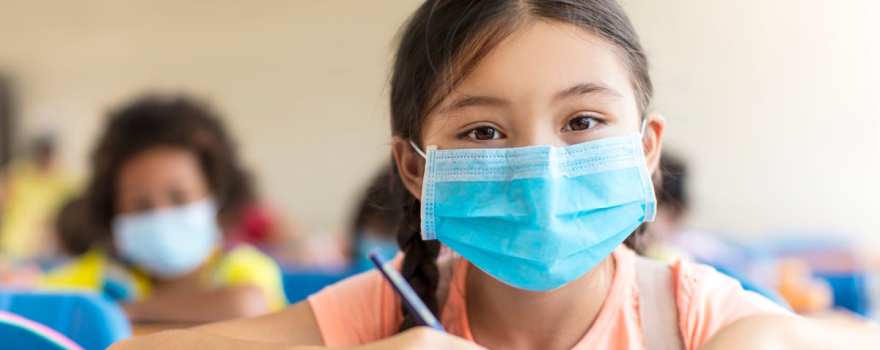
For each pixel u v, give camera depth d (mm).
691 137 5098
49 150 5242
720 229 5082
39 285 2441
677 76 5039
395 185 1272
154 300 2264
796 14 5160
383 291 1202
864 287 2547
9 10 6359
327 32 5879
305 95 5934
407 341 890
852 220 5117
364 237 2635
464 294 1172
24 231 4988
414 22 1137
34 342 1271
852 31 5133
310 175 5898
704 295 1101
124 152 2354
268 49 5969
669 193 1797
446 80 1036
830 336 991
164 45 6137
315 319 1187
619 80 1058
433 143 1077
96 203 2418
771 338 959
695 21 5098
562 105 1026
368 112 5836
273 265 2508
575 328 1111
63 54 6289
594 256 1071
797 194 5160
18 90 6305
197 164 2387
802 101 5176
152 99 2498
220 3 6043
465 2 1047
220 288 2307
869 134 5125
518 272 1050
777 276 2521
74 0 6246
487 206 1036
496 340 1139
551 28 1019
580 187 1051
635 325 1104
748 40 5141
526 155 1015
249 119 6004
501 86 1010
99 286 2404
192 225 2350
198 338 1056
